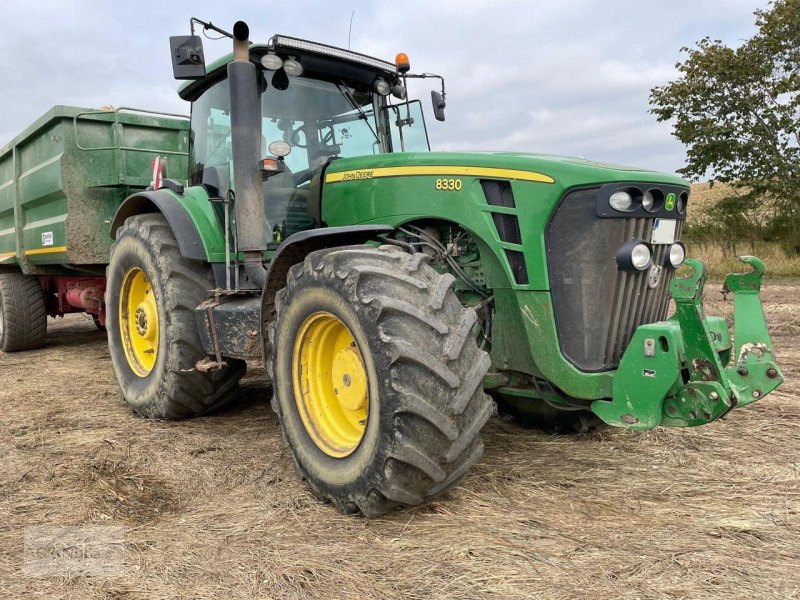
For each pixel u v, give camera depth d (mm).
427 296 2695
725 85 15320
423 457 2559
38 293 7430
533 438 3803
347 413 3047
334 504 2875
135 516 2879
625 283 2992
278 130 3959
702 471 3195
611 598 2092
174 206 4195
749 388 2789
